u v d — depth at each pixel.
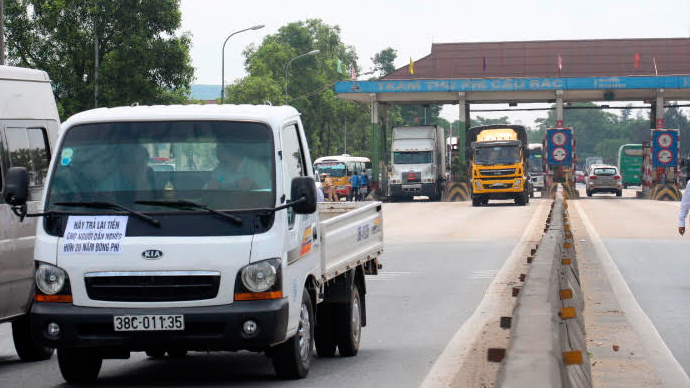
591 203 103.56
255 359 18.92
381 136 136.00
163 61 89.19
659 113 121.19
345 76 192.50
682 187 126.19
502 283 31.61
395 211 91.00
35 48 89.06
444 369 17.25
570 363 9.09
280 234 15.41
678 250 43.69
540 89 119.00
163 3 88.94
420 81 121.38
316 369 17.52
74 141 16.23
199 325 15.13
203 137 16.02
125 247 15.26
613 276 32.75
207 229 15.32
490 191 99.50
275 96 153.75
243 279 15.15
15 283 19.02
